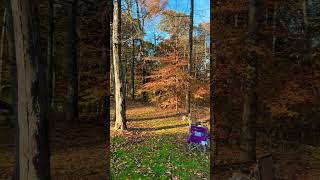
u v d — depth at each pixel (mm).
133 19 22141
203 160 8859
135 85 28078
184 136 12438
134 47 28109
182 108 19125
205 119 15828
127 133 12703
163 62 18844
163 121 16484
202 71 21672
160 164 8461
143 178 7246
